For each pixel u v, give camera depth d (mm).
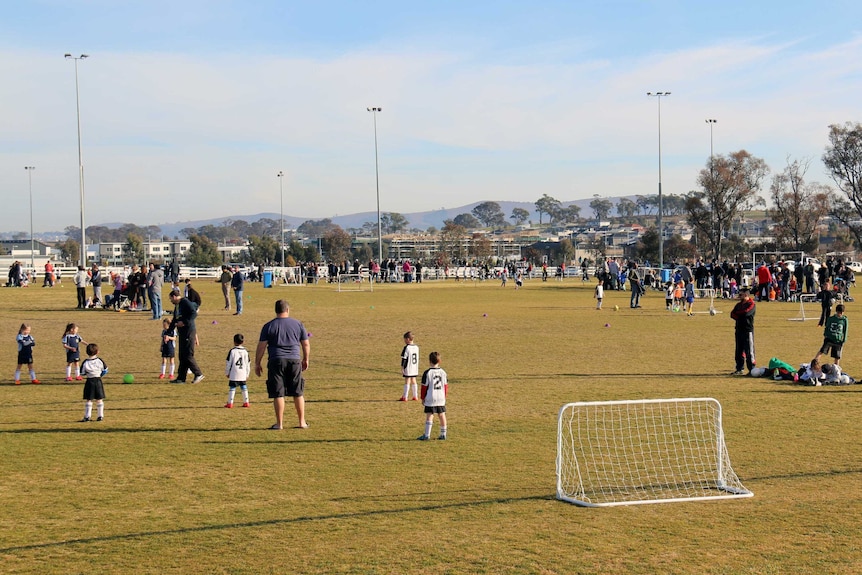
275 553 8547
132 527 9406
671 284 44344
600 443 13508
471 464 12234
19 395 18703
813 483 11148
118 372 22266
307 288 72562
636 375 21062
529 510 10000
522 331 33250
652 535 9086
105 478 11523
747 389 18797
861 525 9398
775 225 122500
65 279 84812
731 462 12266
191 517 9758
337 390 19219
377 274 90000
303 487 11031
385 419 15734
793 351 26047
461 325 36125
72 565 8242
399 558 8383
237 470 11938
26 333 20500
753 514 9828
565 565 8188
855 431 14328
